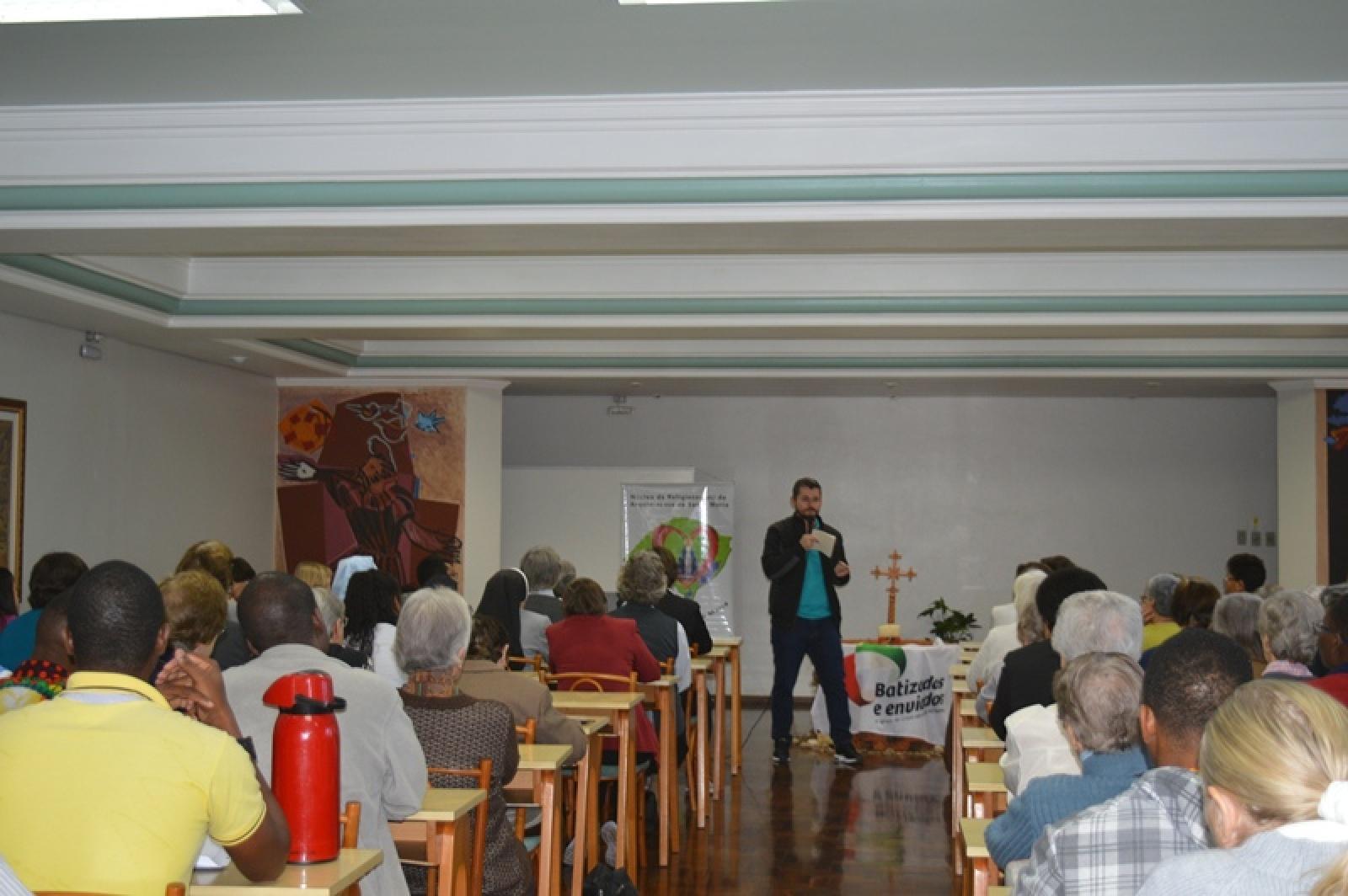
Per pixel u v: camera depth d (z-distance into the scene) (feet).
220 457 32.68
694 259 25.76
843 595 42.52
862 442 42.68
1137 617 12.25
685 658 24.12
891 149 16.87
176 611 13.01
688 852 22.93
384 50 15.29
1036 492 42.16
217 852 9.22
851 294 25.41
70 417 26.63
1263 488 41.50
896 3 13.79
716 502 39.93
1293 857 5.50
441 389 35.37
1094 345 31.86
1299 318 24.14
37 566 18.99
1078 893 7.95
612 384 37.11
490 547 36.29
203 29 14.58
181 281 25.96
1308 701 5.82
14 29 14.64
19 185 17.72
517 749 13.84
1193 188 16.55
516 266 26.07
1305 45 14.92
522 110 17.19
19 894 5.93
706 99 16.97
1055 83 16.49
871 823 25.25
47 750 8.01
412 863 12.17
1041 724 11.87
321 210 17.53
